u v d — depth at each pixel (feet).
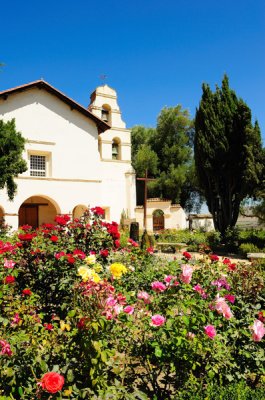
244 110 65.46
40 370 8.00
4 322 9.65
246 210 83.46
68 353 8.73
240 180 66.90
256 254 41.50
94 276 9.89
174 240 69.41
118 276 12.27
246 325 11.20
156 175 130.93
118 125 89.15
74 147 73.31
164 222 99.04
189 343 9.53
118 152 90.02
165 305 10.53
